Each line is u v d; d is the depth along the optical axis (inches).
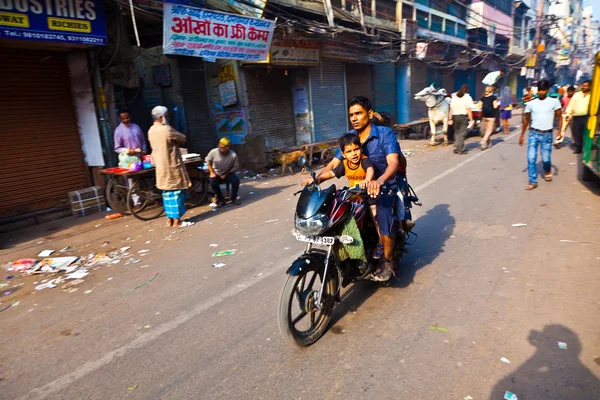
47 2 268.1
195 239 239.0
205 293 165.2
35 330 147.6
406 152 510.0
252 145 452.4
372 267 143.0
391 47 727.1
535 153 282.5
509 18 1342.3
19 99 296.0
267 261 193.3
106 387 112.2
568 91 446.3
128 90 512.1
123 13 327.9
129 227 274.5
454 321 130.0
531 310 132.6
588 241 185.6
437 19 912.9
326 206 119.3
